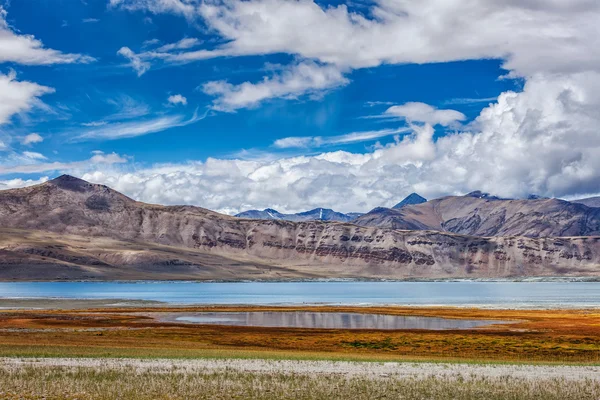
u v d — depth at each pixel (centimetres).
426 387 4431
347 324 12656
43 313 15100
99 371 4853
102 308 17888
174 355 6150
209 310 16962
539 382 4647
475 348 7994
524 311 15912
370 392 4253
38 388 4169
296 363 5584
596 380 4756
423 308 17862
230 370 5056
